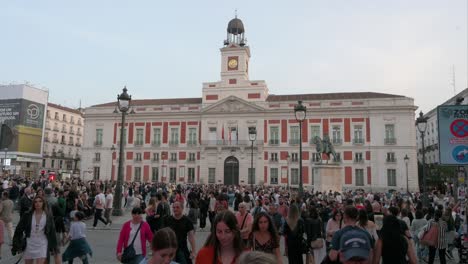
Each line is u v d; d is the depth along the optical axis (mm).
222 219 5137
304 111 20359
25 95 63094
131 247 7695
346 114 60438
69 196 15656
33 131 64250
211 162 63812
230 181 62969
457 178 22656
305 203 17516
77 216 9930
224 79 65688
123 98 23359
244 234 8062
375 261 6773
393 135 58719
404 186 57312
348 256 5555
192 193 22844
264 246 6562
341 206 13062
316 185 33281
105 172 67250
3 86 63375
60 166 85812
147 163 66438
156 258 4289
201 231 20531
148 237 7906
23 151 62406
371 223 8398
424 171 24672
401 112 58594
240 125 63406
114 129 68125
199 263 5117
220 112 64062
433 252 11883
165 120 66750
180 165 65125
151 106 67500
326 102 61250
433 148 80375
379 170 58500
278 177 61156
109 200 20859
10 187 26906
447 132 10031
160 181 65312
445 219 12312
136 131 67750
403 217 13883
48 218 8398
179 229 7891
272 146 61906
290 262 8828
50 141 83312
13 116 62281
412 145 57750
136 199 17250
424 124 25172
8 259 11664
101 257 12602
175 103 68375
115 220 22391
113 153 67125
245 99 64188
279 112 62156
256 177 61594
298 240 8836
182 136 65688
